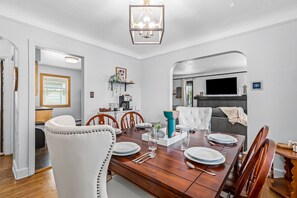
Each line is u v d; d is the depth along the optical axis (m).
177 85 8.35
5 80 2.95
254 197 0.67
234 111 3.50
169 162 1.01
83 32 2.71
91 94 3.04
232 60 4.86
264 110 2.25
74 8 2.00
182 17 2.20
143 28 1.47
